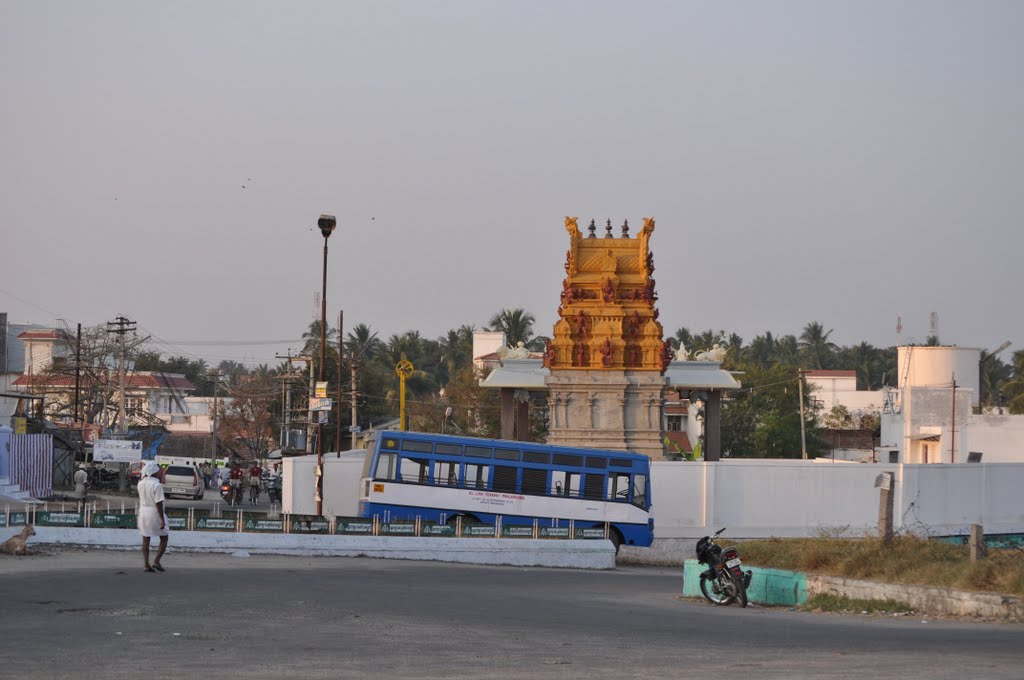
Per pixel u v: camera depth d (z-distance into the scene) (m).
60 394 101.44
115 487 63.72
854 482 41.91
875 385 169.25
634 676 9.72
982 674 9.89
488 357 94.12
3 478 46.69
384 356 133.25
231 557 25.67
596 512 36.38
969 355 90.12
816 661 10.92
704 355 56.78
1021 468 44.44
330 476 40.47
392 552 29.28
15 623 12.27
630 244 53.53
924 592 17.78
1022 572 17.34
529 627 13.93
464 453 35.97
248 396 101.56
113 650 10.52
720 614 17.64
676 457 61.34
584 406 51.94
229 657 10.33
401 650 11.20
